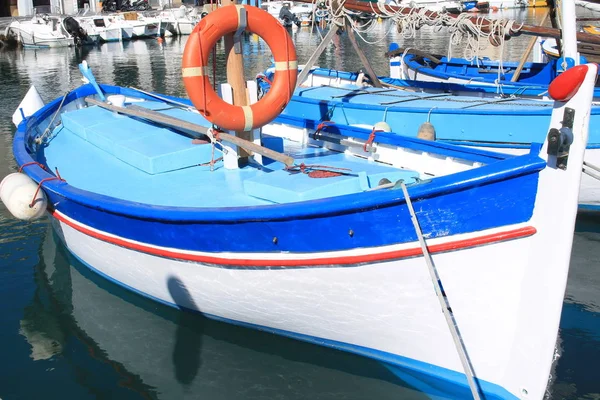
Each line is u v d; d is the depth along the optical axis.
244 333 5.73
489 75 13.09
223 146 6.17
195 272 5.25
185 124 6.58
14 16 42.91
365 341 4.97
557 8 9.32
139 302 6.46
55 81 22.58
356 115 9.32
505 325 4.31
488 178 3.93
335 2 9.17
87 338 5.96
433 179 4.12
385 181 5.07
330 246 4.51
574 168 3.73
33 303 6.60
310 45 31.67
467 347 4.50
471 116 8.53
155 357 5.64
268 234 4.67
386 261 4.39
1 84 21.91
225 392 5.16
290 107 10.06
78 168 6.73
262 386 5.20
